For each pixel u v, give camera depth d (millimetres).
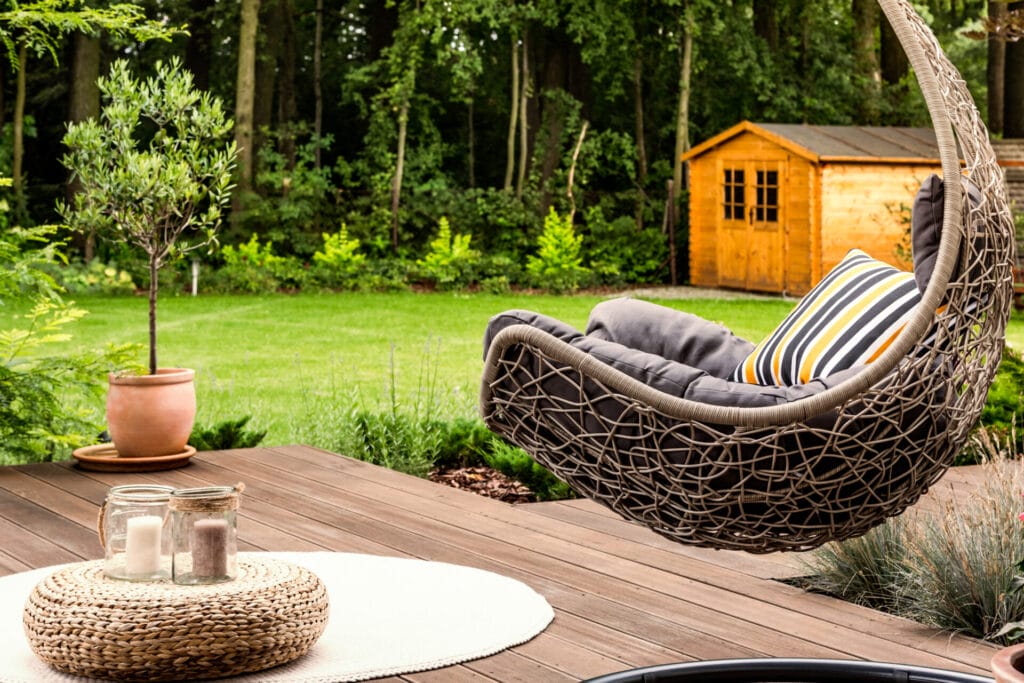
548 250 19906
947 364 2506
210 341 12406
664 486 2643
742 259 19047
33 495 4883
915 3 28047
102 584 2865
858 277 3297
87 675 2787
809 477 2525
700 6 22703
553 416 2705
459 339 12773
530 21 23719
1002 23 4387
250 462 5680
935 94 2520
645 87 26203
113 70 5691
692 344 3594
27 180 22875
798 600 3475
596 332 3592
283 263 19375
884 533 3654
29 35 6270
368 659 2924
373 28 24156
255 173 22125
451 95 24609
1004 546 3301
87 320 14031
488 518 4551
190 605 2738
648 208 23641
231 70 24938
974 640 3127
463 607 3363
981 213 2504
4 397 5508
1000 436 5715
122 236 5656
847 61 24875
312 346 12086
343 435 6184
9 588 3543
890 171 17922
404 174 22984
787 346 3287
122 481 5191
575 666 2889
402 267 19719
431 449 6062
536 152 23234
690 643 3068
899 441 2508
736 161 19047
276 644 2814
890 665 2686
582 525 4465
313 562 3879
